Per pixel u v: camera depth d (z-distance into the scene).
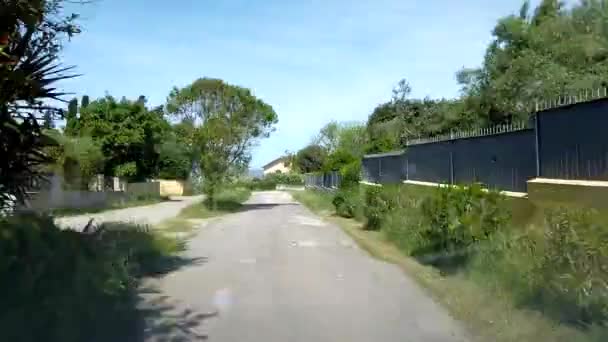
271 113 36.22
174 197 54.97
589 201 7.34
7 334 4.95
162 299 8.32
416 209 13.03
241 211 30.80
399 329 6.66
